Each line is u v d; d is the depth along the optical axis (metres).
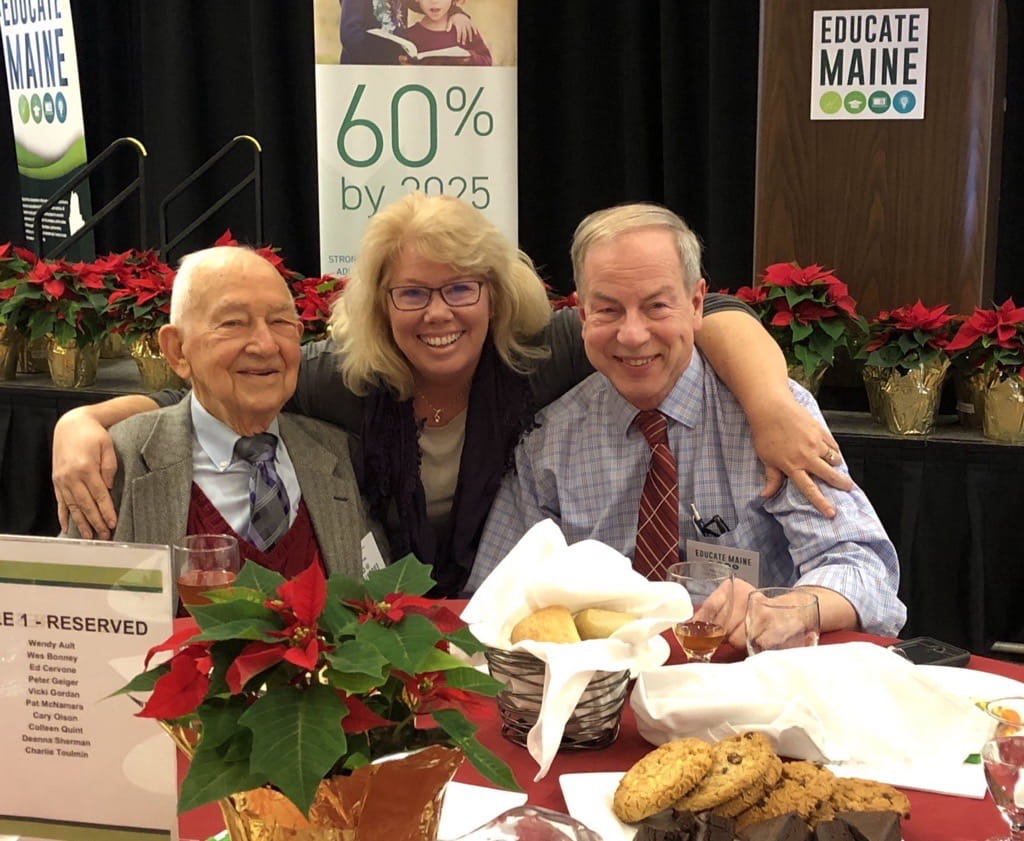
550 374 2.41
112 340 4.32
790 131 3.25
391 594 0.95
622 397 2.28
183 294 2.11
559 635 1.37
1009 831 1.18
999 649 3.11
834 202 3.26
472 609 1.45
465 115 4.32
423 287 2.22
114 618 1.02
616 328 2.14
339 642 0.88
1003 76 3.23
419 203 2.25
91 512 2.11
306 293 3.49
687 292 2.18
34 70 5.42
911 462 3.09
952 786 1.27
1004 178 4.32
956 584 3.11
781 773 1.23
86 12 5.79
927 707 1.36
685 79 4.61
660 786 1.17
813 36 3.18
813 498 2.08
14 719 1.05
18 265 4.06
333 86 4.34
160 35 5.39
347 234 4.45
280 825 0.87
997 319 3.02
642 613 1.44
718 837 1.09
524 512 2.36
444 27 4.27
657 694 1.40
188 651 0.88
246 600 0.89
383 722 0.86
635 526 2.29
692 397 2.26
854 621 1.89
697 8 4.54
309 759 0.79
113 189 5.93
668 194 4.71
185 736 0.92
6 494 3.89
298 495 2.21
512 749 1.39
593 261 2.15
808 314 3.10
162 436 2.16
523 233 5.14
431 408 2.41
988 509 3.05
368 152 4.37
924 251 3.22
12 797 1.06
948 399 3.55
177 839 1.05
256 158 4.18
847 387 3.48
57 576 1.03
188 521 2.13
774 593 1.66
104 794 1.05
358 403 2.39
